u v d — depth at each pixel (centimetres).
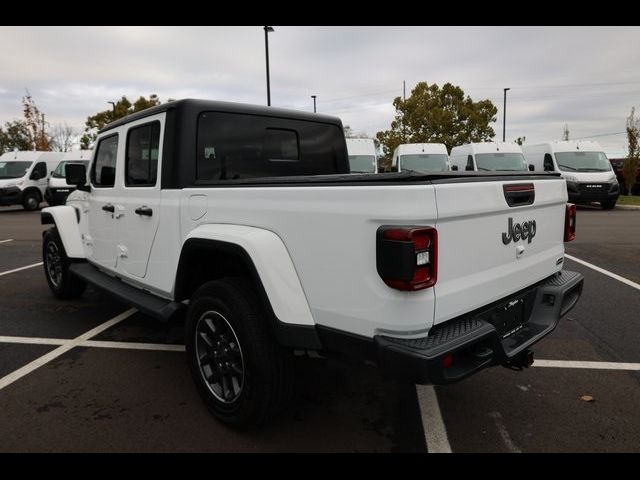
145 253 379
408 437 290
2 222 1564
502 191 265
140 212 372
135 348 438
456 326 242
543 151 1811
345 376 376
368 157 1608
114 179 429
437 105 3195
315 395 345
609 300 569
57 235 552
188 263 326
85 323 508
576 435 290
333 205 238
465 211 236
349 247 233
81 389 355
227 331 294
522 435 291
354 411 322
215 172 358
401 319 220
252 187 281
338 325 243
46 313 544
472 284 251
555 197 323
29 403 333
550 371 379
